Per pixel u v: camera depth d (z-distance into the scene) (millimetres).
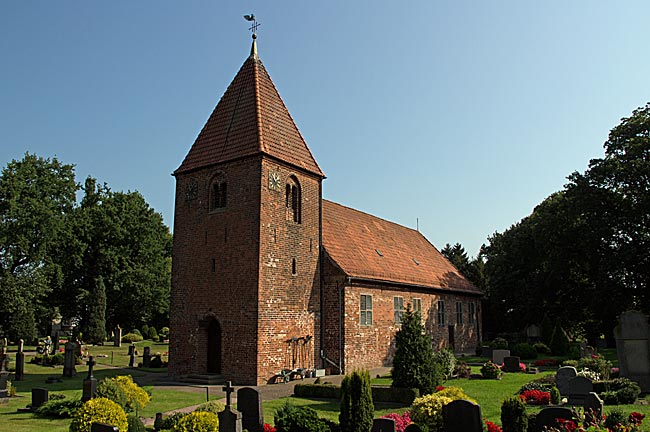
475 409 13078
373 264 33531
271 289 25797
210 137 29219
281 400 20922
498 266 58531
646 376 21859
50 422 17078
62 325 66000
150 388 22031
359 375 14508
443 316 40875
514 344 42156
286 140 29016
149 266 64375
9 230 47625
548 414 13094
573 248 44781
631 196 39750
